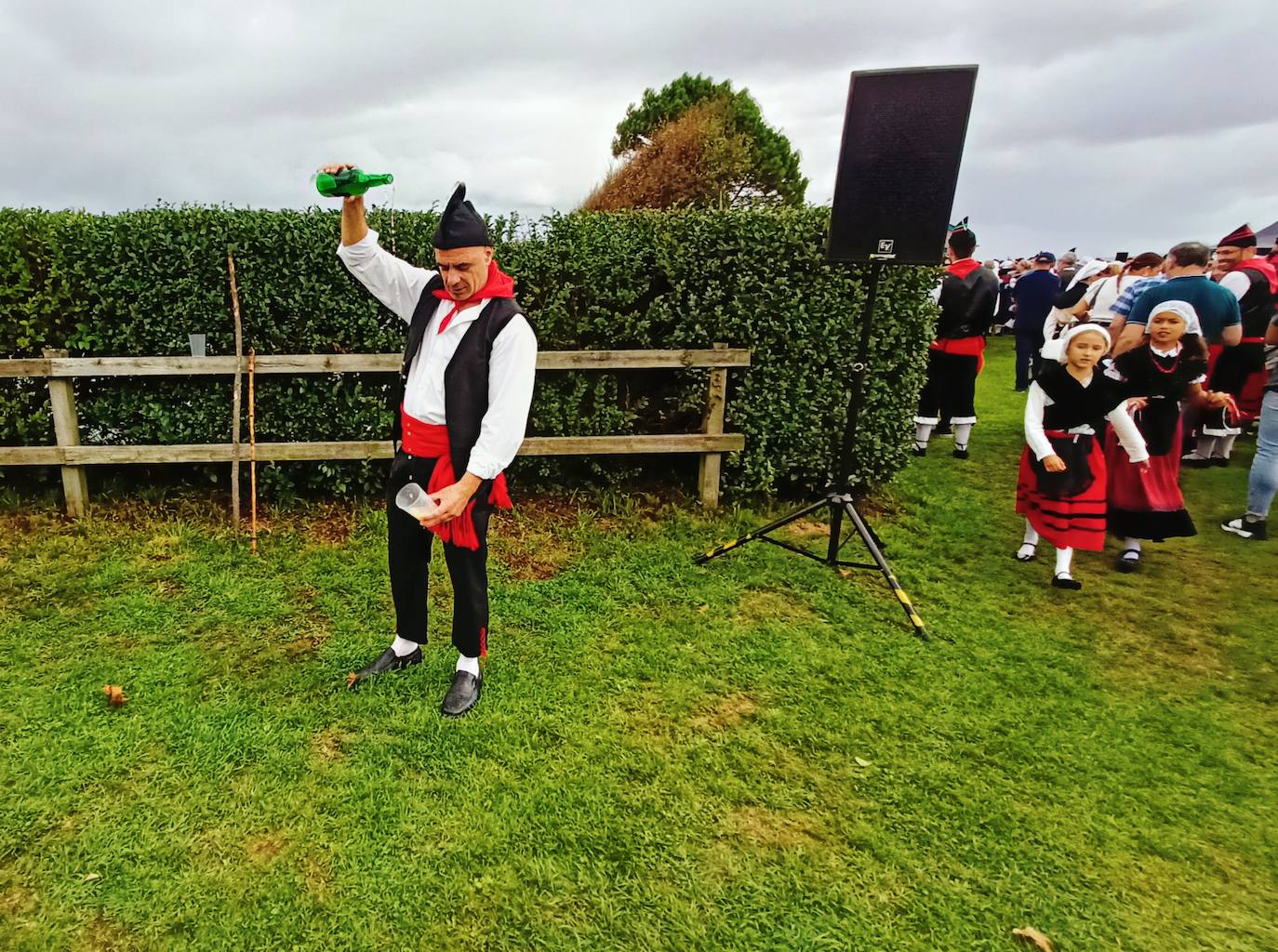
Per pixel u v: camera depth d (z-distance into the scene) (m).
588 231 4.37
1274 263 7.93
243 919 1.85
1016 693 3.02
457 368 2.32
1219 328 5.00
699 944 1.85
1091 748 2.68
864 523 3.79
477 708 2.72
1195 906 2.04
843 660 3.19
